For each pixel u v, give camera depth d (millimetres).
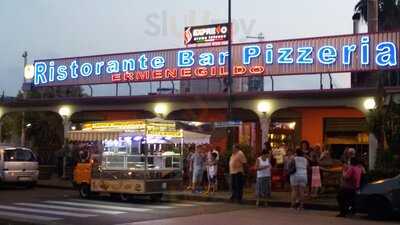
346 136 28062
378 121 21172
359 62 26578
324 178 21266
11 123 42062
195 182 22891
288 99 26344
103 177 20594
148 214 16391
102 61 33219
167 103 29406
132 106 30422
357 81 30688
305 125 28875
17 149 25547
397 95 23750
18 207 18047
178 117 30578
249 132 29828
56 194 23031
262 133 26812
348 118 28047
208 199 21109
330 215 16969
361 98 24812
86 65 33812
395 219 16031
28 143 36312
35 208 17812
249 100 27234
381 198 15883
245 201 20312
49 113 36906
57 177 30812
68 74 34500
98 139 20891
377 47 26281
